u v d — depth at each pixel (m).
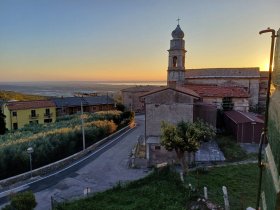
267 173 2.19
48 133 29.05
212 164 20.33
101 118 39.56
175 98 24.11
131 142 31.30
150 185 16.47
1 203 16.70
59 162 23.52
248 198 13.92
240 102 31.66
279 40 1.94
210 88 33.72
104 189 17.86
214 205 12.84
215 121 28.44
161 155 22.78
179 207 13.06
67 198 16.28
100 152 27.47
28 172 21.00
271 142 2.07
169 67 34.75
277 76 1.96
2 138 30.56
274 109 1.99
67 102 59.34
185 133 18.66
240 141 24.84
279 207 1.64
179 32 34.00
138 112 60.81
